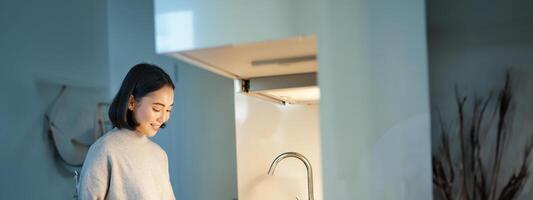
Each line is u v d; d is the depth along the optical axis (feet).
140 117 3.96
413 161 1.82
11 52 6.00
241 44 1.92
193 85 7.63
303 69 3.18
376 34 1.86
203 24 1.94
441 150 2.24
